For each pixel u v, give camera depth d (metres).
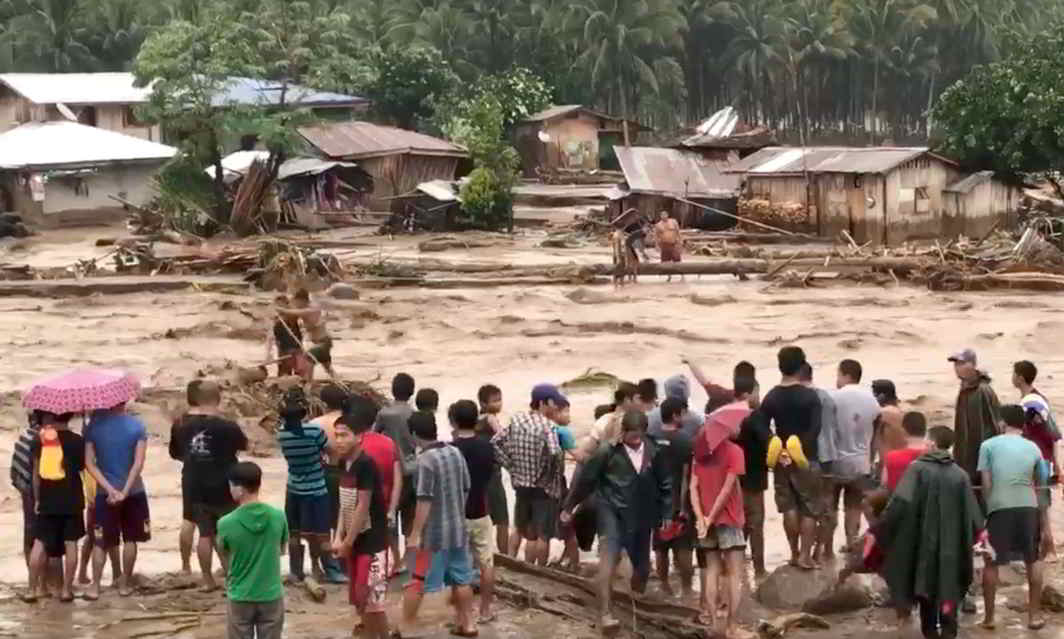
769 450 16.02
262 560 12.69
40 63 115.88
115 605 15.85
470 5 128.50
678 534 15.32
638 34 127.06
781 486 16.55
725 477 14.78
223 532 12.64
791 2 142.12
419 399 15.98
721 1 137.62
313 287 45.19
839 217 62.78
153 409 26.62
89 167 77.88
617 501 15.02
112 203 78.94
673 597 16.11
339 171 76.38
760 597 16.11
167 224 69.81
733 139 69.50
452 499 14.55
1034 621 15.16
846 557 16.81
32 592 15.95
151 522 19.88
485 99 80.19
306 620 15.34
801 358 16.48
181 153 71.75
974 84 64.06
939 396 29.31
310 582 16.19
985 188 64.12
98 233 73.38
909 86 144.88
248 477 12.68
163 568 17.39
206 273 48.72
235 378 27.09
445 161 79.12
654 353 35.09
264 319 39.31
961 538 14.18
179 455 16.36
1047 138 61.97
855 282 47.28
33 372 32.28
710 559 14.88
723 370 33.16
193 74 69.31
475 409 15.09
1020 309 41.56
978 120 63.19
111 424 15.98
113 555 16.50
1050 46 63.94
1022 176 65.06
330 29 75.69
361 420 14.13
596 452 15.10
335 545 14.07
